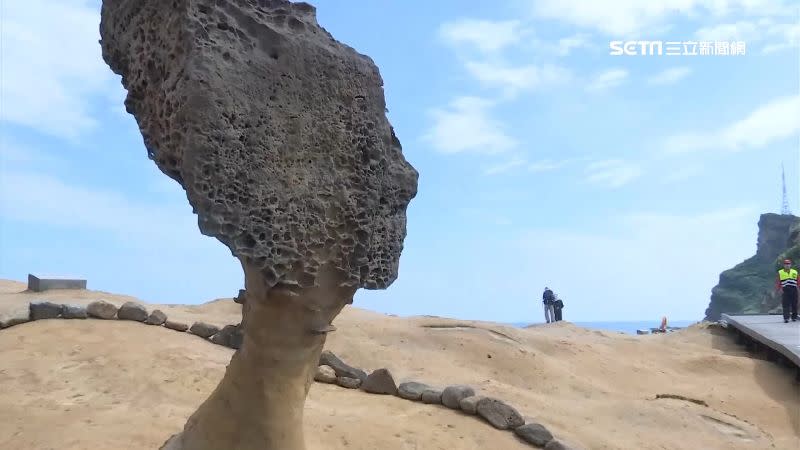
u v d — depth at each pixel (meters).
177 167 2.99
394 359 8.28
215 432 3.40
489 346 9.31
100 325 6.98
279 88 3.05
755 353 13.41
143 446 4.27
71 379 5.58
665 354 11.73
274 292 3.06
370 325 9.61
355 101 3.32
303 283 3.11
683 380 10.21
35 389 5.33
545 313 18.50
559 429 6.30
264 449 3.30
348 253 3.27
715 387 9.75
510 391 7.61
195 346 6.89
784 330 12.77
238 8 3.02
